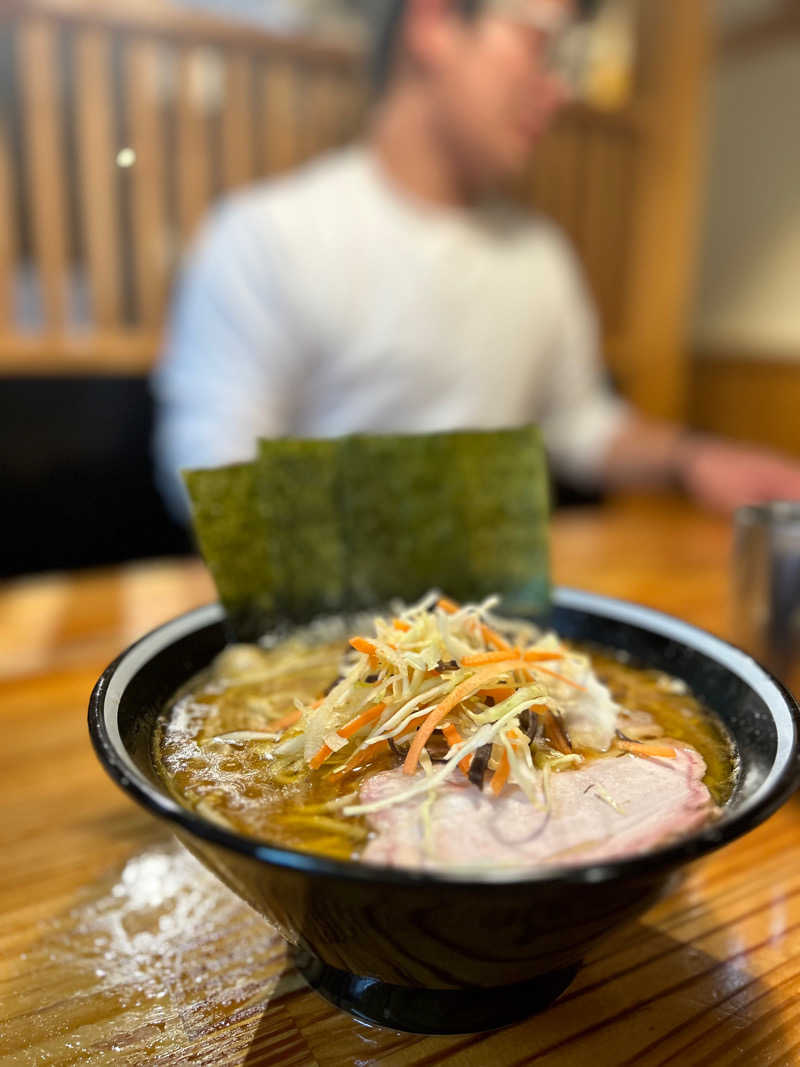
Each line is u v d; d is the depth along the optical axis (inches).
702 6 41.9
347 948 6.3
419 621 8.9
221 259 30.8
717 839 5.7
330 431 33.5
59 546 34.4
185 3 32.0
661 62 42.9
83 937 8.5
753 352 49.1
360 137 37.0
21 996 7.7
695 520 27.1
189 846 6.3
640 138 43.4
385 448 11.4
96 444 33.9
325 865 5.4
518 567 11.8
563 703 8.8
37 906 8.9
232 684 9.8
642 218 44.8
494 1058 7.0
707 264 51.9
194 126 32.6
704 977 8.0
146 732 8.1
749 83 47.5
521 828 6.9
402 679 8.2
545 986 7.6
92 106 30.2
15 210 30.8
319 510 11.2
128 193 32.2
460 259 33.4
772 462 28.9
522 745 7.6
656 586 19.6
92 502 34.6
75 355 31.8
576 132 40.9
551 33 30.7
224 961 8.2
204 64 32.1
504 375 34.7
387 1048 7.1
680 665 9.8
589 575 20.2
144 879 9.4
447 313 33.1
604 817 7.1
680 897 9.1
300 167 35.9
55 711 13.2
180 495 29.9
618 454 33.8
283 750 8.1
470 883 5.2
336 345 32.4
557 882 5.3
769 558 14.5
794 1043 7.3
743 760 7.9
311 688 9.8
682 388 50.9
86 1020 7.4
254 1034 7.3
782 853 10.0
